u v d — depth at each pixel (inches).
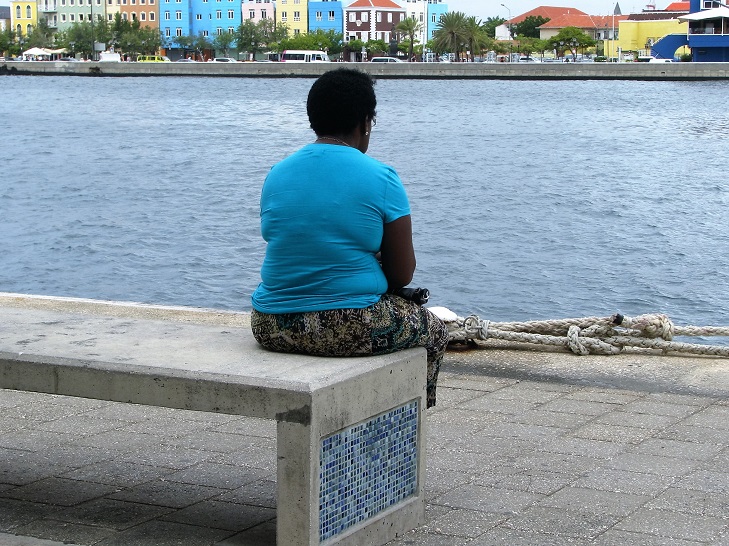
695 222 1270.9
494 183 1642.5
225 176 1715.1
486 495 214.4
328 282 188.5
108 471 228.8
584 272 967.6
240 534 193.8
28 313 231.6
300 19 7716.5
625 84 4677.7
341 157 191.3
